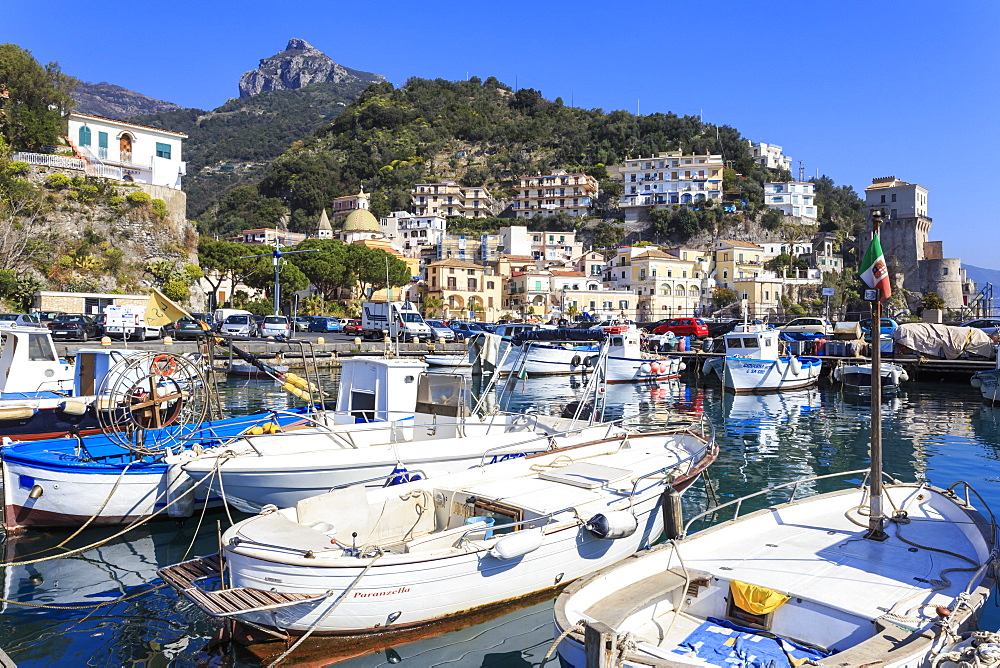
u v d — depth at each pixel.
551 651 6.61
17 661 8.59
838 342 46.28
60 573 11.34
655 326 60.00
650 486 11.45
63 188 59.09
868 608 7.49
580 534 10.09
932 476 17.77
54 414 15.67
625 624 7.54
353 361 16.42
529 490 11.20
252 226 157.38
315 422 14.82
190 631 9.38
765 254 130.25
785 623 7.78
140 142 69.56
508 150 187.38
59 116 64.62
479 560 9.10
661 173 151.12
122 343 38.34
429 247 127.50
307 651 8.52
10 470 12.77
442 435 14.74
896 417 28.16
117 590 10.70
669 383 40.66
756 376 36.25
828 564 8.68
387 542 10.43
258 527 9.14
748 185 151.88
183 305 59.62
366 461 12.85
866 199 121.50
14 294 49.31
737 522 9.59
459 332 55.22
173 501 12.93
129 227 61.34
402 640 8.85
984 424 26.28
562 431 15.65
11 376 18.89
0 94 62.22
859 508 10.55
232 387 34.12
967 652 6.31
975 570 8.48
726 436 23.89
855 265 129.50
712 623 7.93
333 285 86.88
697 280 110.38
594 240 140.00
